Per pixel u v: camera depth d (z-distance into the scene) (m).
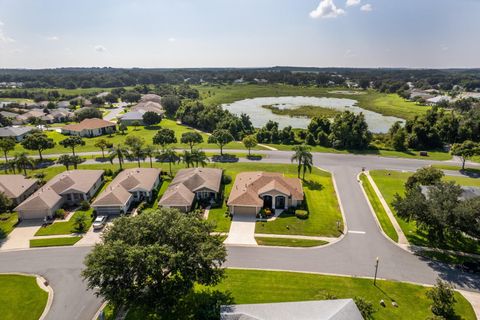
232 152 91.00
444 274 38.78
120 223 33.00
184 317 31.81
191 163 74.50
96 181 64.19
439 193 43.00
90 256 30.30
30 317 32.50
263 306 28.36
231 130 111.00
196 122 128.50
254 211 53.59
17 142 104.19
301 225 50.53
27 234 48.38
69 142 83.38
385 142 101.06
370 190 63.81
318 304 28.33
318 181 68.69
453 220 39.88
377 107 173.12
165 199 53.94
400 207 44.22
